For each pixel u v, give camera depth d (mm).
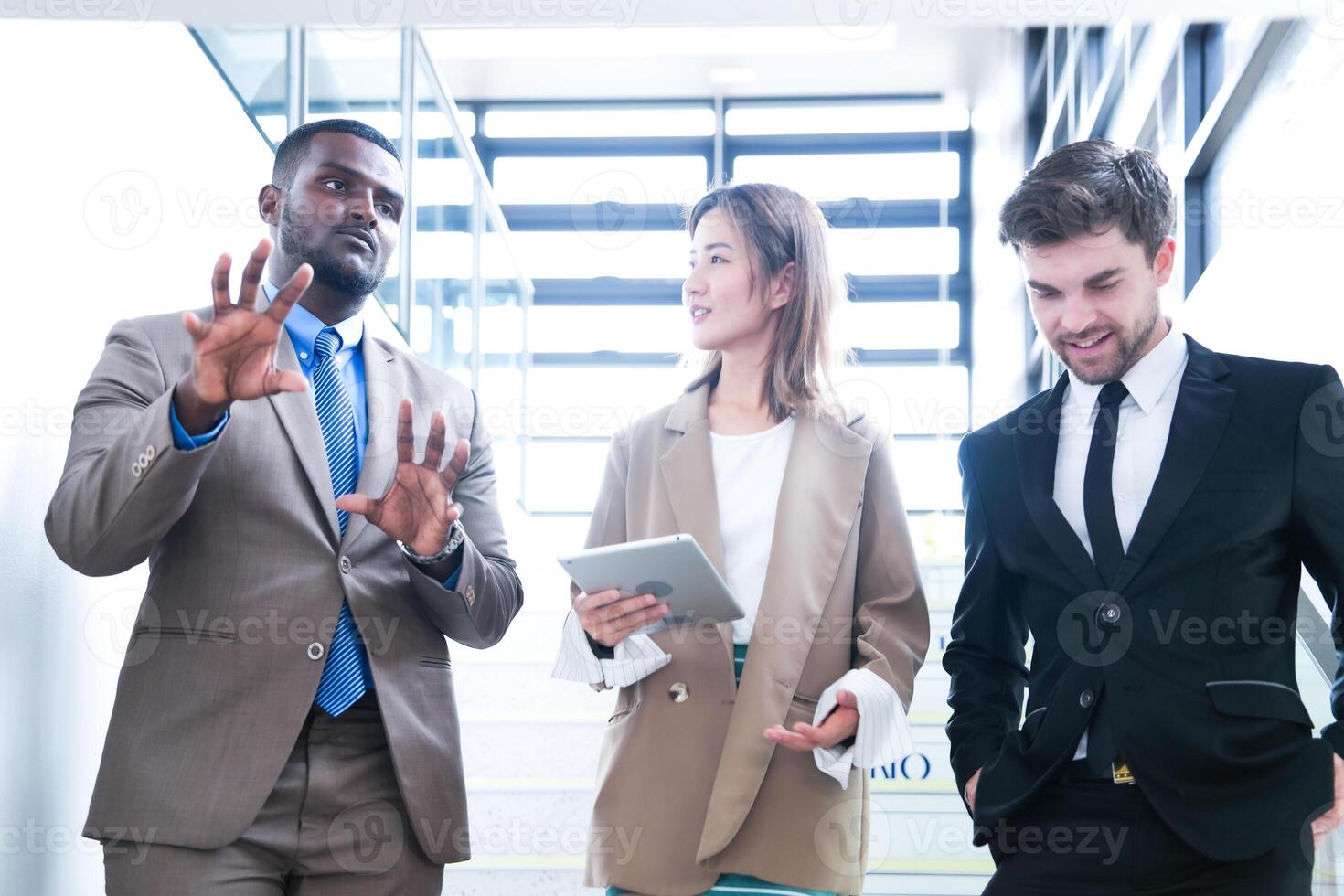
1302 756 1492
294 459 1702
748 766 1630
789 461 1789
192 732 1580
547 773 3371
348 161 1871
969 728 1749
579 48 8047
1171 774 1497
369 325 3619
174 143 2482
